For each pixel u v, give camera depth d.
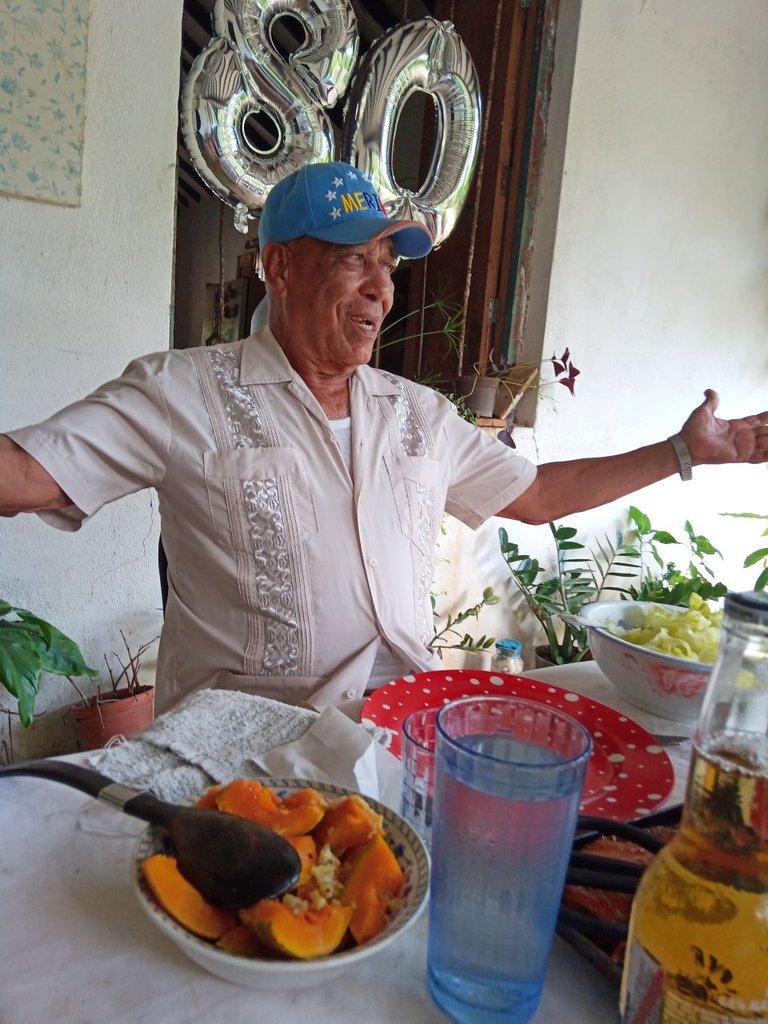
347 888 0.49
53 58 1.60
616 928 0.50
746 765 0.39
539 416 2.58
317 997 0.47
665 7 2.52
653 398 2.91
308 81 1.83
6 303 1.67
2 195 1.62
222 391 1.22
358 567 1.22
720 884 0.38
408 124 2.96
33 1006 0.44
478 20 2.45
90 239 1.74
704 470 3.20
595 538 2.93
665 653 0.95
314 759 0.71
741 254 3.02
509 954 0.43
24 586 1.81
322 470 1.23
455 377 2.52
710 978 0.36
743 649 0.40
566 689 1.01
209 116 1.74
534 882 0.42
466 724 0.51
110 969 0.47
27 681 1.52
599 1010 0.47
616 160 2.55
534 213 2.50
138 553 1.94
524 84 2.43
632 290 2.73
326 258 1.22
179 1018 0.44
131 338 1.84
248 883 0.45
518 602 2.75
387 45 1.88
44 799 0.65
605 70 2.44
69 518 1.14
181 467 1.17
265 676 1.20
